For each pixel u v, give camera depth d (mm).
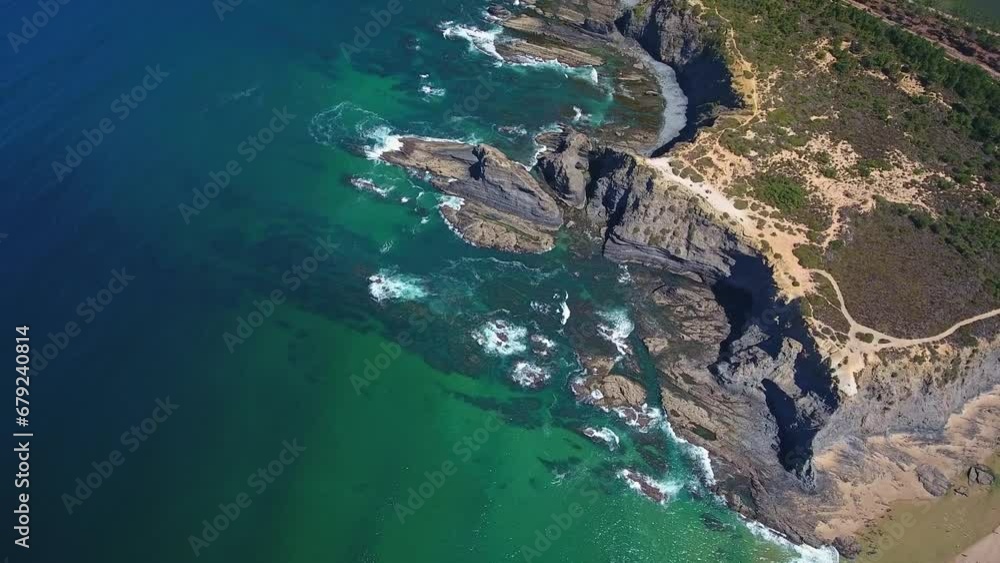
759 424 81125
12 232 90062
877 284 84812
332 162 104500
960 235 89688
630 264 94938
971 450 80875
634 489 77375
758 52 113438
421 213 99438
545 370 85312
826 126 102188
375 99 113938
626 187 94562
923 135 101438
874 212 91562
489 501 75812
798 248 87500
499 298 91125
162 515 70188
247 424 78188
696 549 73812
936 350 80125
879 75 110250
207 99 110938
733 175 95312
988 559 73375
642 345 87438
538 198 96188
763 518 75500
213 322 86125
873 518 75875
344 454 77688
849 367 77375
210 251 93062
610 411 82500
